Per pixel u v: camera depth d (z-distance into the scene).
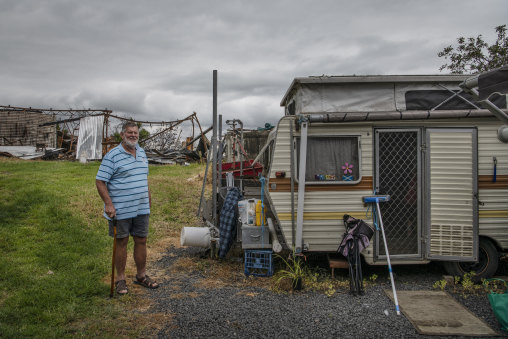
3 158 16.92
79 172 11.63
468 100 4.99
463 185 4.74
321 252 4.87
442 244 4.74
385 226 4.83
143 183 4.25
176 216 7.75
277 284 4.52
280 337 3.35
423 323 3.58
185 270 5.11
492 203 4.78
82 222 6.55
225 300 4.14
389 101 4.99
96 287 4.22
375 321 3.66
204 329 3.47
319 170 4.79
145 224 4.35
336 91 4.99
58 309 3.66
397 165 4.82
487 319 3.70
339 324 3.60
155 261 5.46
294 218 4.80
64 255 5.11
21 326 3.33
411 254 4.81
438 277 4.92
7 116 21.64
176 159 19.53
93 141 18.11
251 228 4.89
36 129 22.03
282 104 6.58
